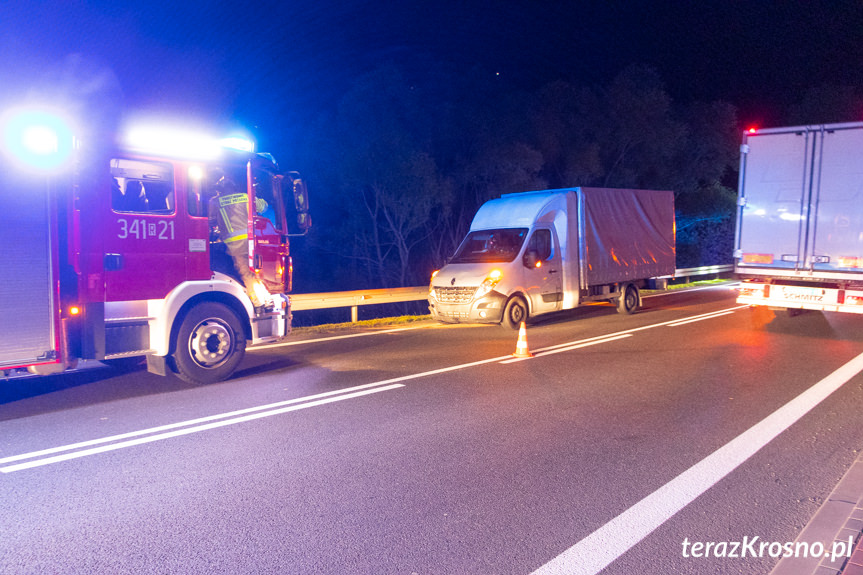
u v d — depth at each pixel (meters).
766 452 5.38
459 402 6.98
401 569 3.48
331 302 13.68
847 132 11.25
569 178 28.08
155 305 7.39
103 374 8.49
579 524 4.03
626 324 13.30
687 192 34.91
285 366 9.02
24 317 6.39
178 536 3.87
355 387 7.69
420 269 26.48
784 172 11.95
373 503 4.36
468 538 3.85
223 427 6.07
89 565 3.52
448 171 25.48
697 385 7.77
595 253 14.03
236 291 8.09
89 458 5.21
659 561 3.57
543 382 7.94
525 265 12.49
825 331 12.16
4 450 5.40
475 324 13.63
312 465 5.07
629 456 5.28
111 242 7.07
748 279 12.74
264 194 8.47
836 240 11.44
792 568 3.47
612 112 29.86
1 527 3.98
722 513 4.19
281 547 3.73
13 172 6.30
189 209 7.64
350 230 24.08
